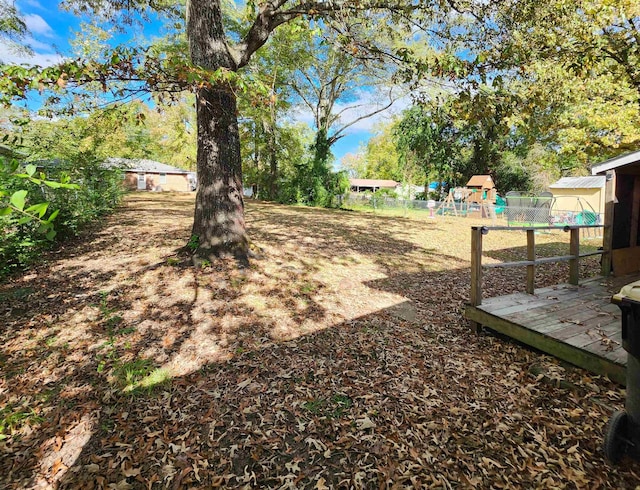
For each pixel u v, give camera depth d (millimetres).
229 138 5988
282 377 3354
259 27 6020
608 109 10352
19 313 4465
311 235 10617
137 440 2537
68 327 4176
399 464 2311
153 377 3291
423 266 7875
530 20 5590
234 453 2426
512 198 16469
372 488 2139
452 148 25562
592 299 4520
